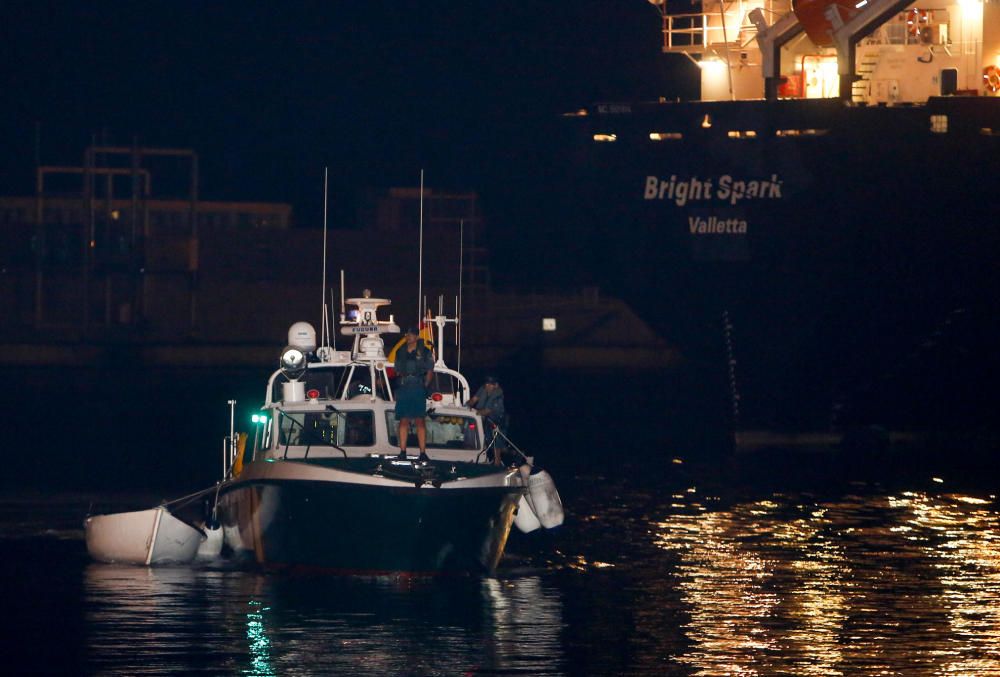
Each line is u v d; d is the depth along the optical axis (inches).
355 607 2758.4
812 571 3265.3
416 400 3004.4
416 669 2331.4
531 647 2487.7
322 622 2635.3
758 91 6678.2
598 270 6176.2
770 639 2564.0
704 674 2330.2
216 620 2645.2
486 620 2682.1
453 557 2962.6
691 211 5974.4
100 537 3275.1
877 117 5777.6
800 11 5989.2
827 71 6250.0
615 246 6102.4
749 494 4881.9
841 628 2652.6
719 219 5944.9
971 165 5767.7
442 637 2541.8
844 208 5836.6
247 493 3075.8
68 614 2696.9
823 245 5880.9
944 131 5757.9
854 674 2330.2
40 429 7421.3
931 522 4151.1
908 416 6309.1
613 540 3764.8
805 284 5925.2
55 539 3654.0
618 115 6028.5
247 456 3412.9
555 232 6220.5
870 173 5797.2
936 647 2509.8
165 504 3289.9
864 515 4308.6
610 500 4712.1
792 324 5999.0
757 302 5984.3
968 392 6171.3
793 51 6274.6
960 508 4485.7
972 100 5753.0
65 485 4950.8
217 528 3405.5
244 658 2381.9
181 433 7229.3
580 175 6102.4
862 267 5885.8
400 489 2871.6
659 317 6176.2
